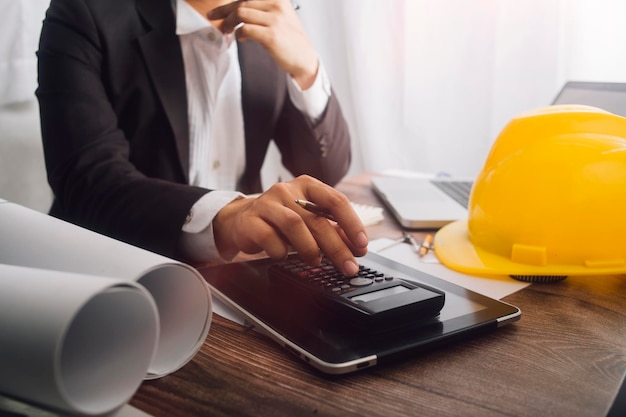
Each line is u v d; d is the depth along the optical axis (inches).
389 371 14.4
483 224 23.7
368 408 12.6
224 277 20.1
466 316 16.9
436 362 14.9
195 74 39.7
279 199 20.4
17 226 15.3
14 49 47.1
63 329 9.3
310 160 44.0
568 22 51.9
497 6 54.5
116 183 27.0
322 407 12.7
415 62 59.4
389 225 30.4
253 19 38.4
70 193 28.8
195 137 40.4
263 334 16.5
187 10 36.9
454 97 58.6
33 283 10.5
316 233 19.1
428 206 31.9
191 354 14.0
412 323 16.2
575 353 15.5
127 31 35.5
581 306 19.2
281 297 18.2
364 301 16.3
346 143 45.7
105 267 12.2
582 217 20.9
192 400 12.9
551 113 22.0
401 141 62.4
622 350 15.7
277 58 40.2
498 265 22.1
